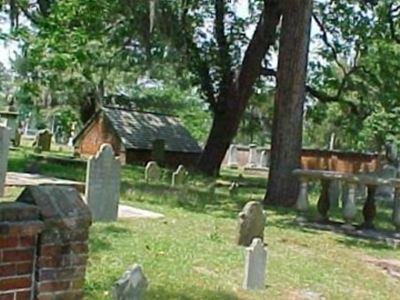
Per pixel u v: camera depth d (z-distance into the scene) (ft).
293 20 59.36
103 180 36.78
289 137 59.11
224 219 44.34
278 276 29.27
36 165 64.54
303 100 59.98
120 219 38.34
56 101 125.18
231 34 90.02
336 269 33.30
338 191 64.08
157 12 66.54
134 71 89.56
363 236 45.06
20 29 63.57
